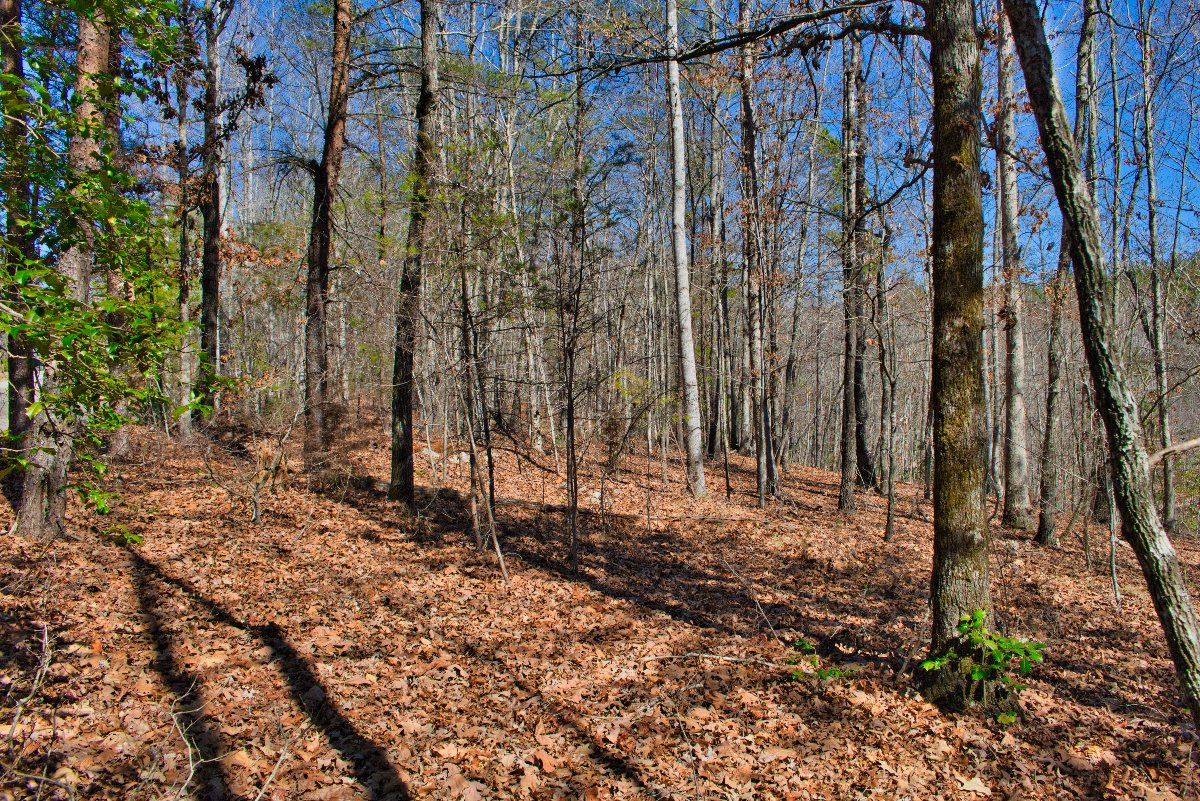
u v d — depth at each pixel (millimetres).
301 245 14609
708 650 6316
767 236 13477
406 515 9961
